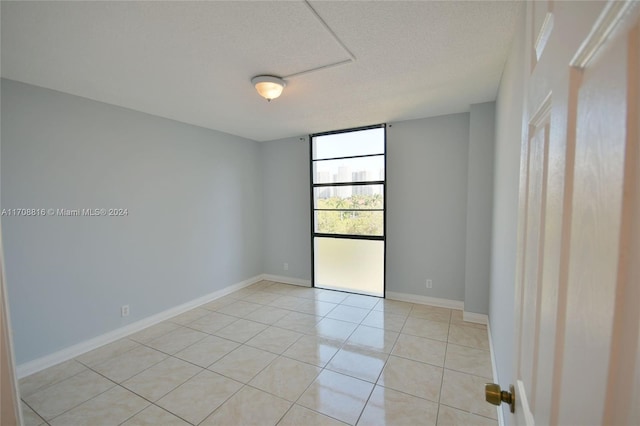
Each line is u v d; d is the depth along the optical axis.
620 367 0.27
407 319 3.43
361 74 2.36
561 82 0.45
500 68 2.25
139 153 3.23
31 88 2.43
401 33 1.79
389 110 3.36
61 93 2.61
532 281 0.64
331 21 1.66
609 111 0.30
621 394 0.26
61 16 1.56
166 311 3.53
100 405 2.05
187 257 3.79
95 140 2.85
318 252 4.70
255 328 3.26
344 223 4.45
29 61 2.05
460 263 3.68
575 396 0.37
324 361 2.58
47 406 2.04
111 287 2.99
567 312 0.41
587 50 0.36
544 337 0.52
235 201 4.56
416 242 3.91
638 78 0.25
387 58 2.09
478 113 3.13
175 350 2.79
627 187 0.26
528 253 0.69
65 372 2.45
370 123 3.95
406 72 2.33
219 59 2.07
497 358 2.20
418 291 3.94
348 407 2.01
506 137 1.99
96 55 1.99
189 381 2.31
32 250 2.45
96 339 2.86
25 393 2.19
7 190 2.32
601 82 0.32
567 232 0.42
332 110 3.32
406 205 3.94
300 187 4.77
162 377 2.37
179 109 3.19
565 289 0.42
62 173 2.62
